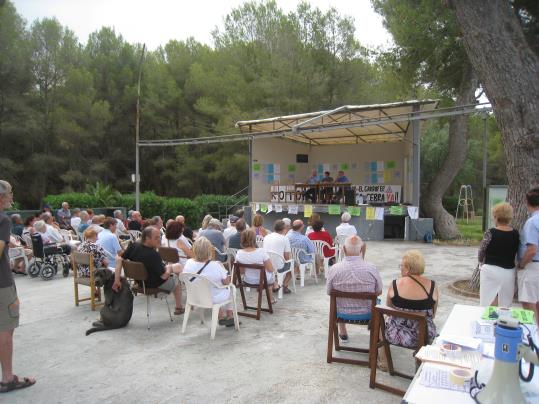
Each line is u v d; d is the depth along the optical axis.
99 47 31.33
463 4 5.62
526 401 1.75
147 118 29.58
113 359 4.08
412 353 4.08
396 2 14.60
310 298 6.19
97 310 5.83
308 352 4.19
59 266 9.53
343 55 22.50
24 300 6.49
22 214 16.16
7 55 24.02
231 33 26.86
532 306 4.05
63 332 4.89
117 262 4.95
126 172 31.12
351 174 17.66
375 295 3.67
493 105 5.69
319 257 7.43
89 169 28.09
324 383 3.52
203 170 28.22
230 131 23.19
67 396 3.37
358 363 3.84
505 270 4.18
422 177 23.73
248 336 4.65
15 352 4.30
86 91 27.02
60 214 13.54
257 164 16.69
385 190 16.52
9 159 24.69
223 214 20.61
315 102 21.86
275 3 26.31
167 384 3.55
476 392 1.94
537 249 4.00
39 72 26.06
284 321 5.15
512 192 5.65
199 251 4.61
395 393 3.30
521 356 1.81
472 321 3.01
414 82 14.88
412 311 3.31
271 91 22.14
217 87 26.31
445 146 23.38
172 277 5.23
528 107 5.38
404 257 3.47
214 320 4.56
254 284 5.35
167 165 29.88
